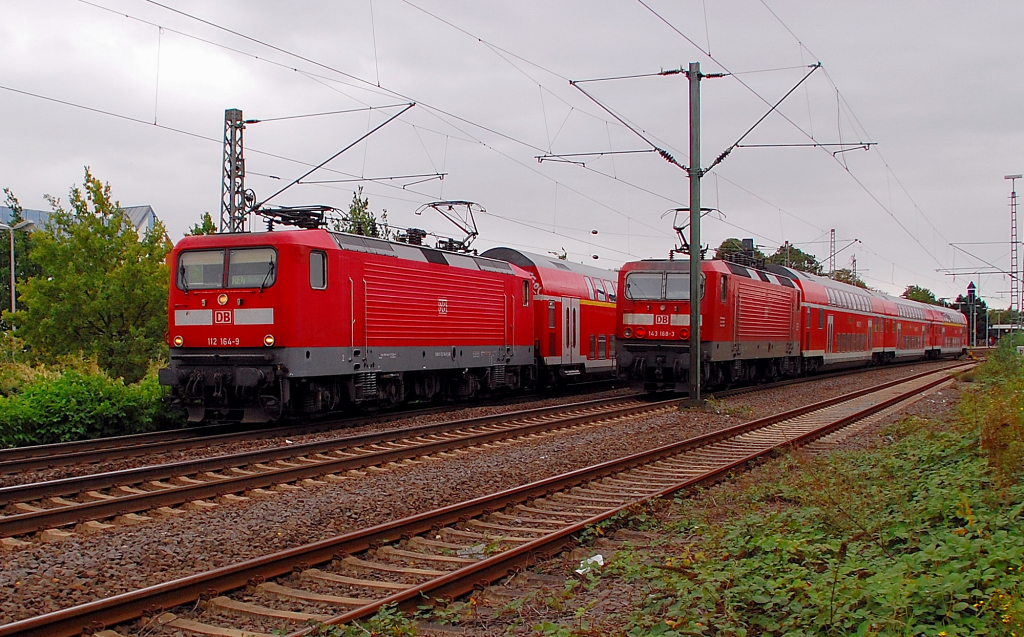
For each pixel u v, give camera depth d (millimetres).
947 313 58781
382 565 7020
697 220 20078
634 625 5512
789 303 29234
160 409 15641
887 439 14758
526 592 6508
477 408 19891
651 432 15828
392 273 17094
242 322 14648
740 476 11328
